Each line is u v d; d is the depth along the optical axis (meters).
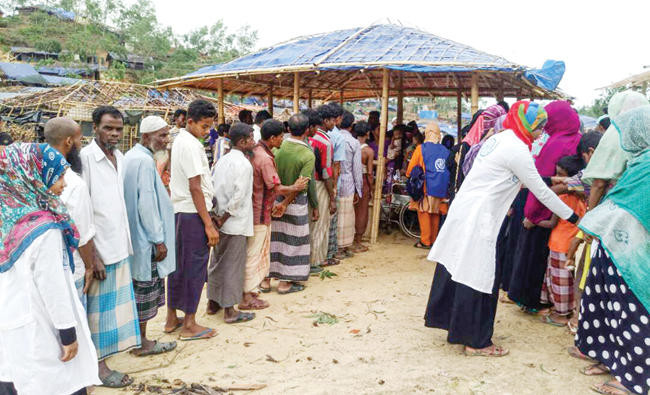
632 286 3.08
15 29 72.81
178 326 4.52
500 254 3.85
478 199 3.72
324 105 6.04
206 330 4.35
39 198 2.36
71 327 2.38
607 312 3.33
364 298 5.33
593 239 3.47
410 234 8.28
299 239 5.42
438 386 3.45
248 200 4.55
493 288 3.81
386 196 8.54
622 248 3.12
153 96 22.53
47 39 65.75
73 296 2.51
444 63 6.60
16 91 36.19
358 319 4.73
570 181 4.23
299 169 5.32
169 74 67.00
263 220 4.93
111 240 3.34
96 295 3.36
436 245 3.95
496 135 3.80
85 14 75.38
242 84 10.83
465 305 3.81
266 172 4.75
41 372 2.37
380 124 7.67
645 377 3.09
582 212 4.29
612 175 3.51
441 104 33.03
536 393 3.36
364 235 8.42
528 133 3.68
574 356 3.88
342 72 9.86
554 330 4.43
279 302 5.23
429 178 7.11
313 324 4.60
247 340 4.27
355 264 6.66
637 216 3.03
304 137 5.47
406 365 3.77
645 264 3.04
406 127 8.97
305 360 3.88
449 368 3.71
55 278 2.32
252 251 4.90
